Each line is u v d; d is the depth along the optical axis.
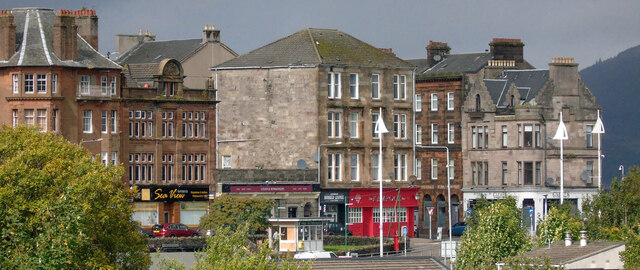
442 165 173.38
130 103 146.25
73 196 86.88
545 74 170.62
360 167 156.88
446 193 172.75
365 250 130.25
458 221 172.12
